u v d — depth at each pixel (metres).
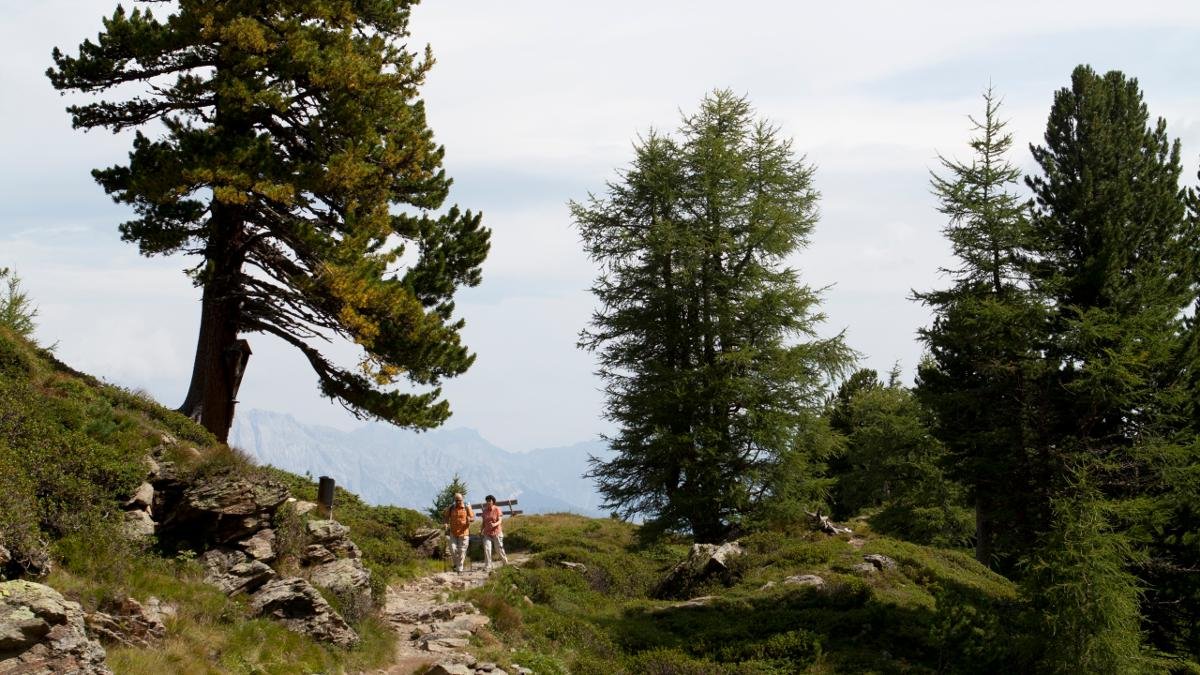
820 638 21.38
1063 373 26.59
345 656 15.80
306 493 24.48
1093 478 23.72
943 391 31.09
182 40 22.95
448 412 26.84
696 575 27.81
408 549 25.92
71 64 23.05
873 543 29.48
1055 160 34.12
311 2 24.42
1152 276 29.59
